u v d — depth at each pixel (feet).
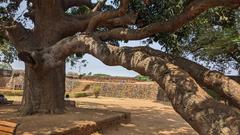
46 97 47.93
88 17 48.03
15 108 55.16
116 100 118.11
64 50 32.81
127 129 49.75
